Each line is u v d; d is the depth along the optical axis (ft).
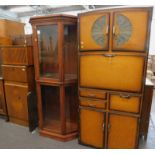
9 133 7.82
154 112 9.80
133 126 5.75
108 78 5.67
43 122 7.62
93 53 5.68
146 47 5.01
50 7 14.88
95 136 6.41
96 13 5.34
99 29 5.41
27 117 8.19
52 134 7.29
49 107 7.78
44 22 6.20
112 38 5.29
